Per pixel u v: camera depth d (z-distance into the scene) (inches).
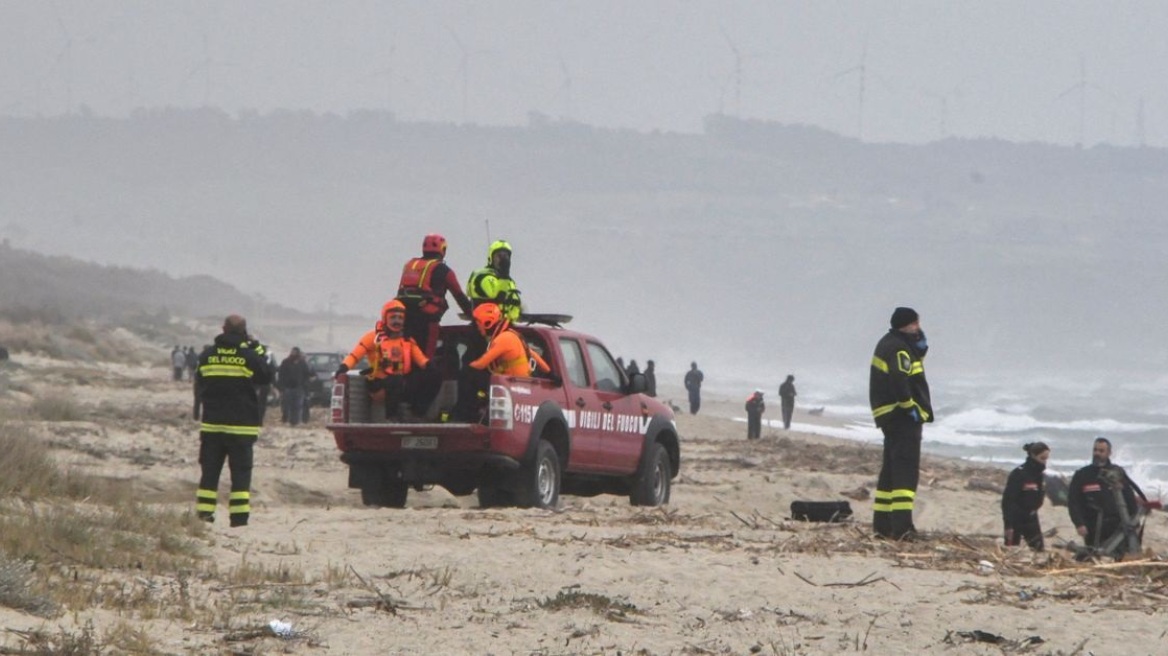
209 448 1914.4
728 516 2342.5
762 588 1454.2
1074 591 1494.8
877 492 1907.0
